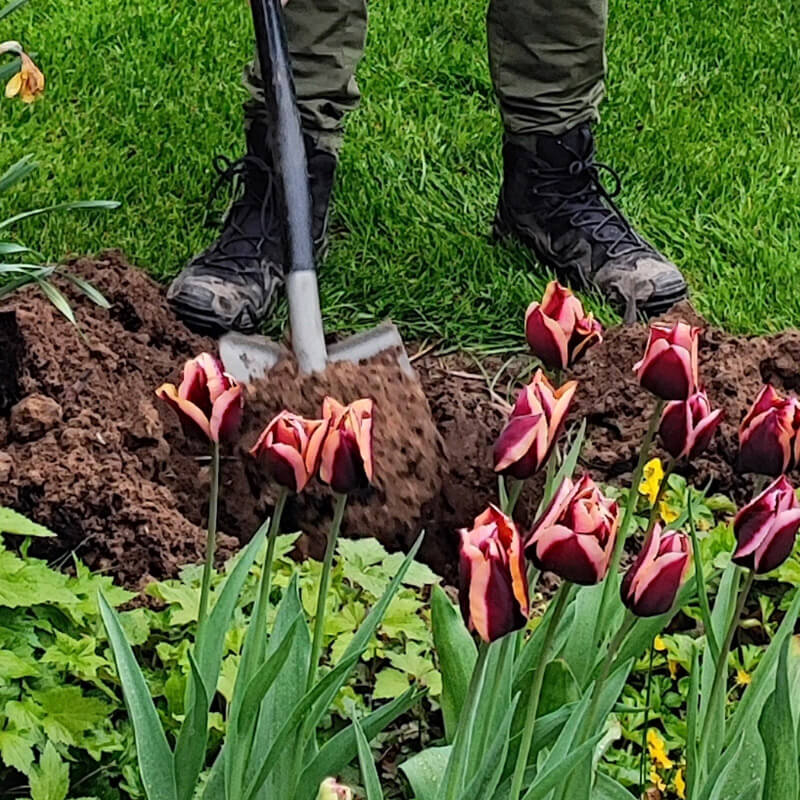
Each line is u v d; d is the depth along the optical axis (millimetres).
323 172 3084
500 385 2824
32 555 2148
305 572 2033
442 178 3590
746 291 3184
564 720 1396
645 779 1864
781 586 2213
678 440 1397
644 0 4645
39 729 1686
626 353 2746
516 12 3070
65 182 3340
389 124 3781
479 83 4090
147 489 2266
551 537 1106
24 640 1763
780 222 3523
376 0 4441
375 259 3205
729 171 3709
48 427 2334
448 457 2480
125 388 2518
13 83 2414
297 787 1429
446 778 1342
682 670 2051
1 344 2557
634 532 2277
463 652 1645
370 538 2139
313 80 2998
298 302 2438
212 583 1979
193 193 3375
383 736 1878
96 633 1836
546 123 3168
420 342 2967
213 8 4344
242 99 3859
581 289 3188
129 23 4180
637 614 1184
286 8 2922
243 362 2416
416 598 2113
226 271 2928
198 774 1355
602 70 3166
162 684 1813
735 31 4520
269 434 1249
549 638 1200
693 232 3447
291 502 2340
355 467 1241
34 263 3000
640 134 3865
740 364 2693
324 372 2422
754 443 1321
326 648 1900
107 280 2785
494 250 3297
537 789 1229
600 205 3217
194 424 1307
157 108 3770
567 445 2574
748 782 1519
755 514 1226
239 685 1375
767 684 1555
